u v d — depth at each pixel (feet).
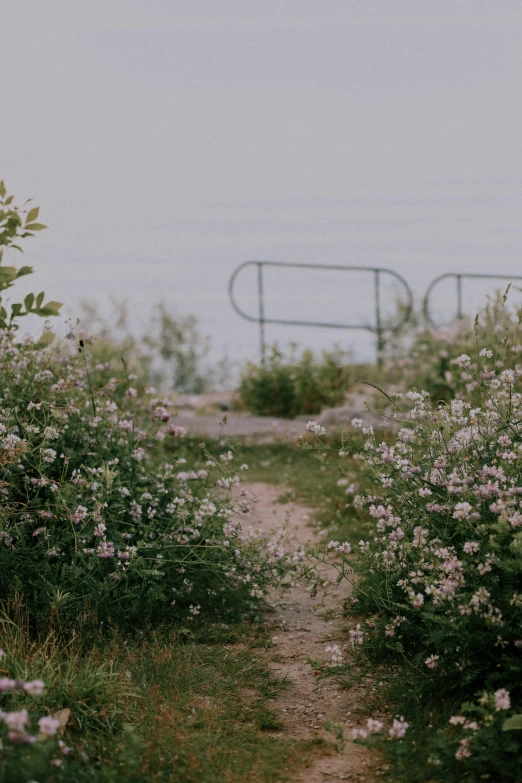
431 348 37.55
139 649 14.43
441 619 12.15
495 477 13.74
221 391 53.52
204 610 16.70
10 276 18.66
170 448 31.19
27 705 11.34
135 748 10.52
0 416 16.70
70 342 23.56
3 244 18.86
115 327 51.70
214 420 38.96
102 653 13.94
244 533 21.26
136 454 18.40
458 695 12.62
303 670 14.43
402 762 11.12
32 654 13.00
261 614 16.89
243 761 11.36
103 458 17.98
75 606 15.02
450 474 14.60
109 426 18.97
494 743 10.78
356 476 25.18
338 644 15.31
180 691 13.17
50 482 16.21
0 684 9.64
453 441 14.90
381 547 15.60
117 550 16.01
